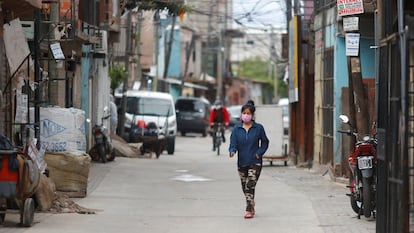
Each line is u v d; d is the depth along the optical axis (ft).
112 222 59.72
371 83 86.38
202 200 74.18
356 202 61.77
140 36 197.98
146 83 238.07
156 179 93.30
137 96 157.07
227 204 71.31
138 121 147.23
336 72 91.40
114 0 126.52
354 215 63.46
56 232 54.08
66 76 102.47
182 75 310.45
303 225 58.85
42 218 59.72
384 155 46.26
